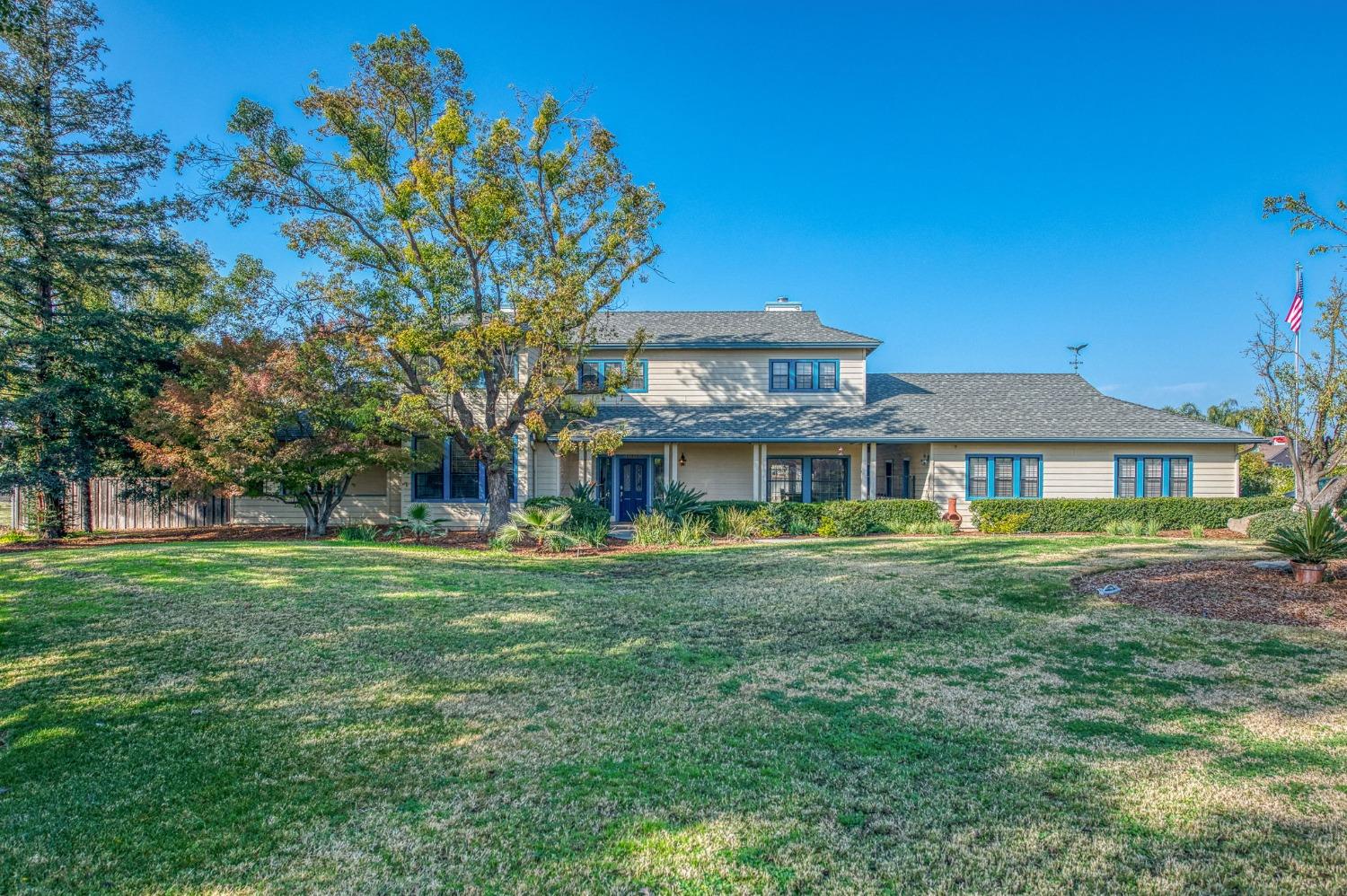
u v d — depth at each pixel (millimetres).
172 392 14969
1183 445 19969
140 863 3383
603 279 16000
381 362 15133
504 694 5801
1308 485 17922
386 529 18578
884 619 8414
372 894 3146
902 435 19703
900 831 3682
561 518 14883
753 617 8547
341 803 3986
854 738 4918
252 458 14719
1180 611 8453
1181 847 3521
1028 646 7211
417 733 4984
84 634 7207
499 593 9820
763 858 3432
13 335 16844
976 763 4504
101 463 17547
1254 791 4098
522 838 3623
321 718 5223
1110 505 18844
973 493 20047
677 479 20188
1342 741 4828
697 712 5426
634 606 9133
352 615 8273
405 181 14594
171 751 4625
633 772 4383
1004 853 3475
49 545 15734
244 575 10305
